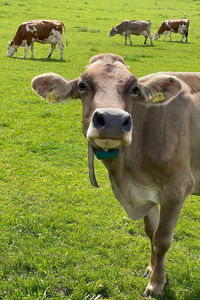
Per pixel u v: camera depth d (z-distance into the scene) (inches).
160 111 149.5
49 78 150.9
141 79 158.2
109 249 197.9
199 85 161.6
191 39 1189.1
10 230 210.1
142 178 157.5
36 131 359.6
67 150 323.0
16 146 323.6
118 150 134.4
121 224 221.8
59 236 208.7
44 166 292.5
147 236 196.1
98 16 1498.5
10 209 231.8
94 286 169.8
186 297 165.9
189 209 243.1
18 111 411.5
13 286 168.6
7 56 746.8
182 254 195.3
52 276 174.4
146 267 186.5
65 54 802.8
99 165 303.3
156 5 1946.4
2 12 1387.8
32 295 164.7
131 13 1647.4
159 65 714.2
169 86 140.4
